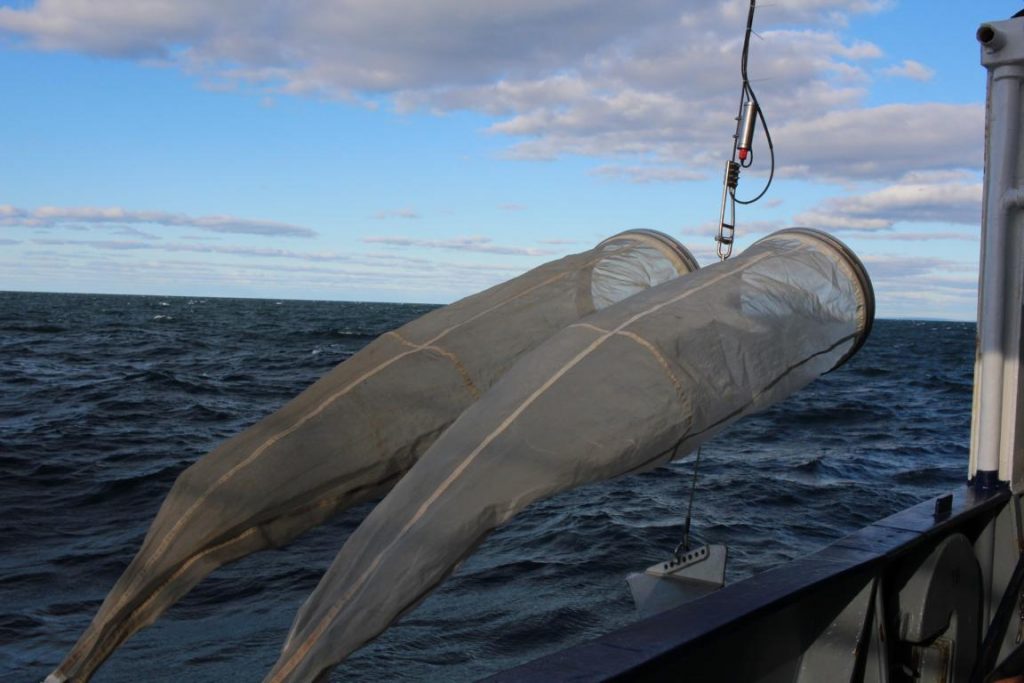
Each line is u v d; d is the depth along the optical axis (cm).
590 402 227
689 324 248
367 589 193
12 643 672
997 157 400
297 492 255
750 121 344
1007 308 400
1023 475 405
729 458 1546
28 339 5144
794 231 301
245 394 2658
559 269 318
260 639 672
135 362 3775
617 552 899
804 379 263
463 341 290
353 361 288
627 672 192
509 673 191
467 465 214
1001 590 388
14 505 1150
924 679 322
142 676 606
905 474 1436
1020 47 387
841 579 258
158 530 244
